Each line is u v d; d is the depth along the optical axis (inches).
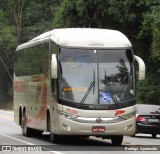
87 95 854.5
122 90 863.1
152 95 1625.2
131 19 1648.6
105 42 881.5
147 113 1146.0
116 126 849.5
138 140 1074.1
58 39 881.5
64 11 1823.3
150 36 1621.6
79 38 881.5
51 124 908.6
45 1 3031.5
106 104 852.0
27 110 1118.4
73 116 847.7
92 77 861.8
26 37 2906.0
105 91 858.1
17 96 1247.5
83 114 845.8
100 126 845.8
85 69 864.9
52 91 893.8
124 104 856.9
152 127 1137.4
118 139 921.5
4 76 3149.6
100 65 868.6
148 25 1577.3
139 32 1649.9
